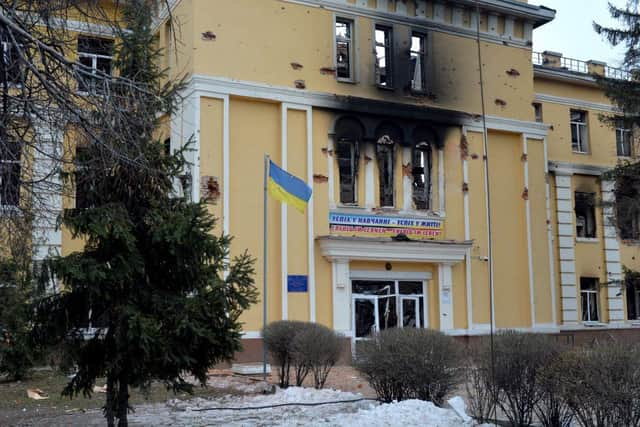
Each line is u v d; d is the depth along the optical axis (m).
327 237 20.77
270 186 18.36
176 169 9.45
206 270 9.34
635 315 30.72
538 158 25.72
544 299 25.05
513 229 25.00
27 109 7.71
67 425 10.73
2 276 13.19
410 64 23.61
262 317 19.89
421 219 23.08
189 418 11.10
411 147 23.38
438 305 22.95
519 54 25.88
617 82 23.69
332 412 11.17
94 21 9.09
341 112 22.11
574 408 7.74
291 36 21.55
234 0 20.73
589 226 30.39
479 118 24.61
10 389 14.55
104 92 7.78
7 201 8.12
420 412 9.76
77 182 8.79
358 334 21.62
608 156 30.94
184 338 8.89
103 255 8.86
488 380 9.53
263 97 20.80
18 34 7.48
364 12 22.91
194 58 19.94
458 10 24.66
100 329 9.16
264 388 14.29
